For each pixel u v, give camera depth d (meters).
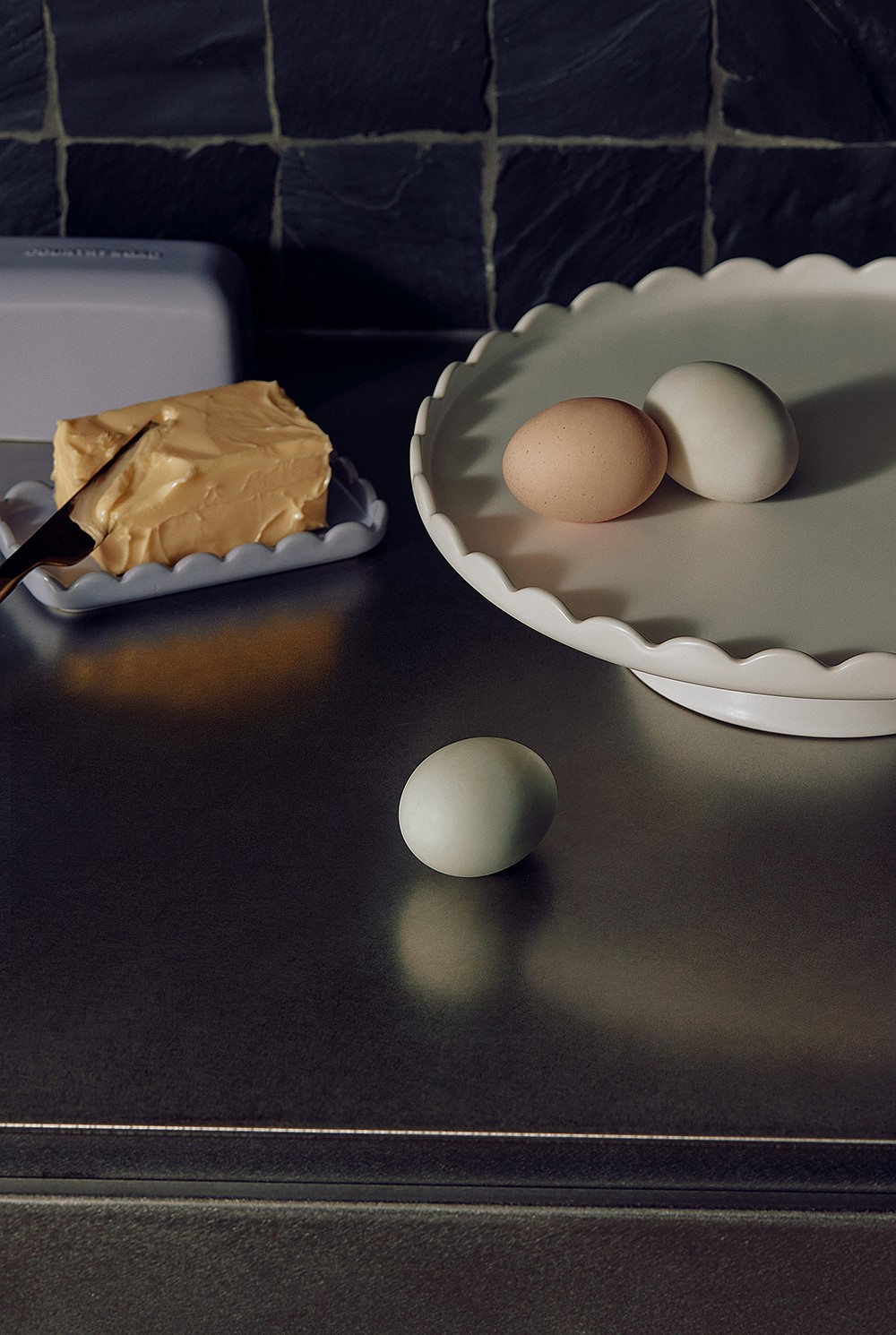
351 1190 0.70
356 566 0.92
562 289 1.12
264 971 0.73
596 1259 0.71
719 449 0.81
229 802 0.79
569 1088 0.70
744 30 1.04
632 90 1.06
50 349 0.99
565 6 1.04
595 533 0.81
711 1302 0.71
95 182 1.09
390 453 1.00
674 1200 0.70
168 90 1.06
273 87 1.06
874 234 1.10
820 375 0.90
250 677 0.85
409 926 0.74
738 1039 0.71
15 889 0.76
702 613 0.77
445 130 1.07
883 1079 0.70
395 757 0.81
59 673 0.85
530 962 0.73
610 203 1.09
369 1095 0.69
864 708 0.81
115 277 0.99
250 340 1.05
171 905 0.75
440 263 1.11
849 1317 0.71
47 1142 0.69
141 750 0.82
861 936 0.74
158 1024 0.71
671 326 0.94
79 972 0.73
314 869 0.77
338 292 1.12
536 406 0.88
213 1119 0.69
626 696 0.84
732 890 0.75
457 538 0.77
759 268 0.95
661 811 0.78
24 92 1.06
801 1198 0.70
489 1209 0.70
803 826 0.78
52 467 0.99
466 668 0.86
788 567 0.79
